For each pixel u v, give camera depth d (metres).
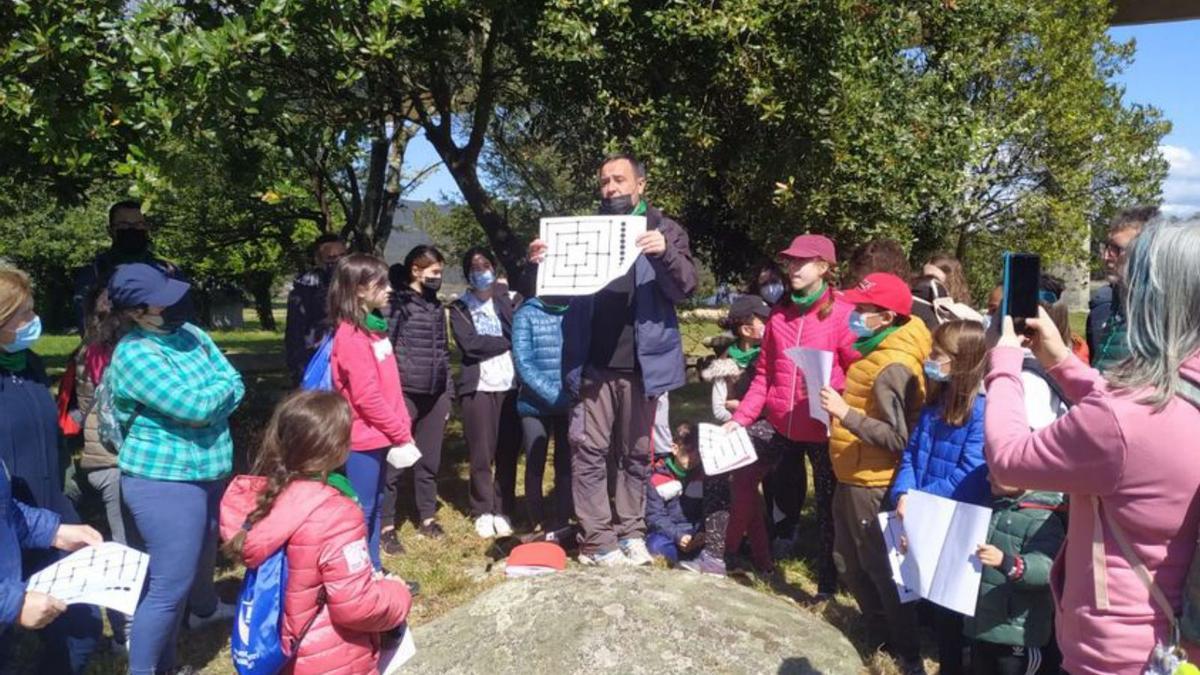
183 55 4.98
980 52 9.32
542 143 8.73
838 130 6.39
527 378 5.81
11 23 5.08
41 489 3.71
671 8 6.26
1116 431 1.91
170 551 3.77
